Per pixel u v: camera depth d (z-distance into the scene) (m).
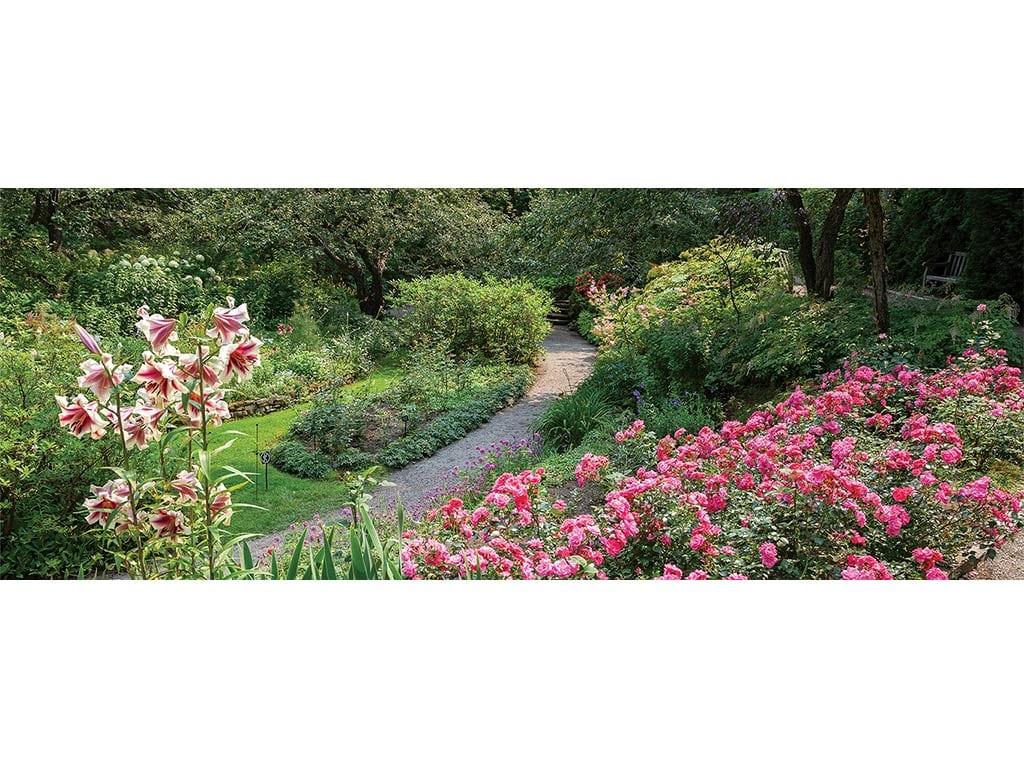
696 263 11.40
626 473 4.68
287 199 15.15
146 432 2.77
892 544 3.74
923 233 12.34
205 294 13.79
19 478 5.10
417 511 6.00
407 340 14.22
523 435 8.74
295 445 7.88
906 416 5.62
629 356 9.17
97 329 10.94
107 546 5.00
